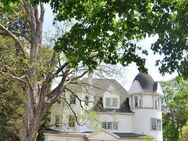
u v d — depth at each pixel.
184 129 55.72
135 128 57.00
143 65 16.98
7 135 41.06
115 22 15.91
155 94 58.53
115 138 52.56
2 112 39.81
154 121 57.72
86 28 16.02
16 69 29.77
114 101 57.25
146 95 58.28
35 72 28.14
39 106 28.67
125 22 15.77
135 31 16.05
